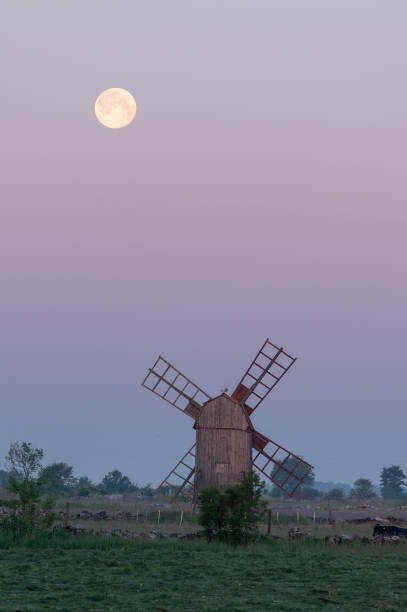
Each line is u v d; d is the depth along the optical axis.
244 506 144.00
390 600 89.94
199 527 171.75
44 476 144.50
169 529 164.12
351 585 99.62
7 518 140.62
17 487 141.25
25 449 144.25
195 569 109.94
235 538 142.38
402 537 153.62
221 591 93.81
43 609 78.50
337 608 84.75
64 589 92.88
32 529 139.12
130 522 182.38
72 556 121.00
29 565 109.50
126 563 113.19
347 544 139.88
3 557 119.44
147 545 133.25
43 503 148.88
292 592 93.69
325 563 117.94
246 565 115.00
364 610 83.50
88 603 83.69
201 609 81.56
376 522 195.62
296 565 115.75
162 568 110.06
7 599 84.88
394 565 117.31
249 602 86.75
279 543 141.00
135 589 93.75
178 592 92.75
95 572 105.94
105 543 133.38
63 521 171.62
